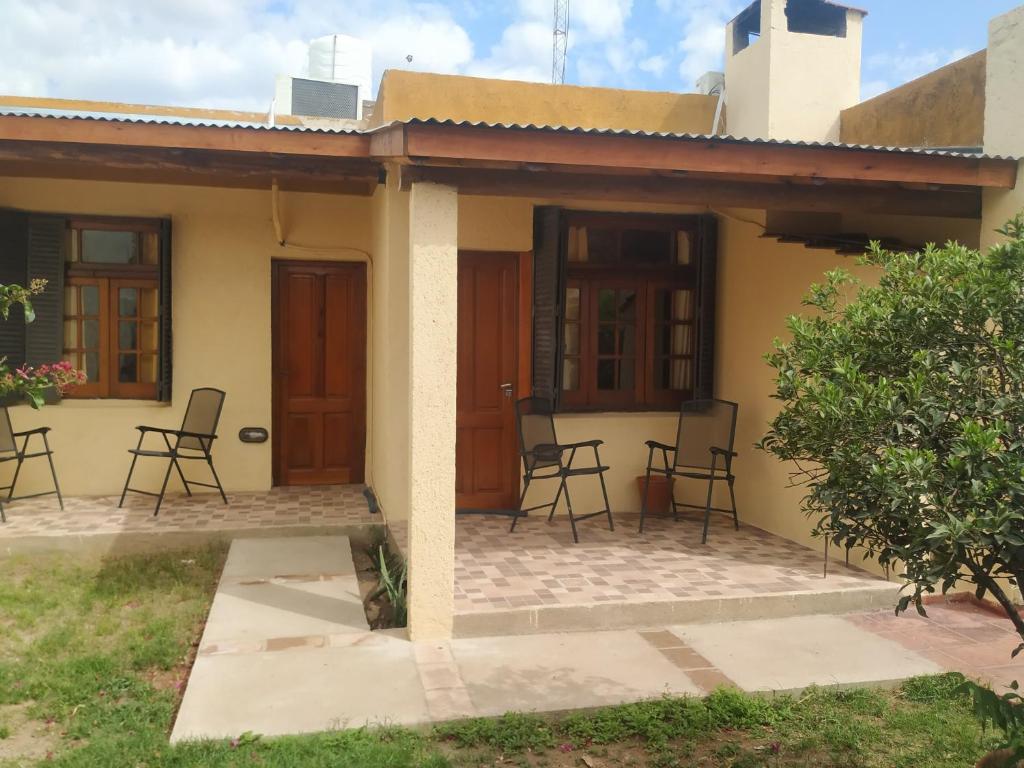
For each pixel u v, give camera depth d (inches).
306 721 132.8
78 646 165.3
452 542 169.9
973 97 241.4
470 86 290.2
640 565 212.2
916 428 98.4
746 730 135.5
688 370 281.3
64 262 276.4
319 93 384.5
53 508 260.7
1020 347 96.6
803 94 305.6
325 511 263.1
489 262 269.7
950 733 133.8
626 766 124.0
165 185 282.0
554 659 161.0
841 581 198.8
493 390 272.5
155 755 121.1
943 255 109.3
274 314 298.2
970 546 90.2
